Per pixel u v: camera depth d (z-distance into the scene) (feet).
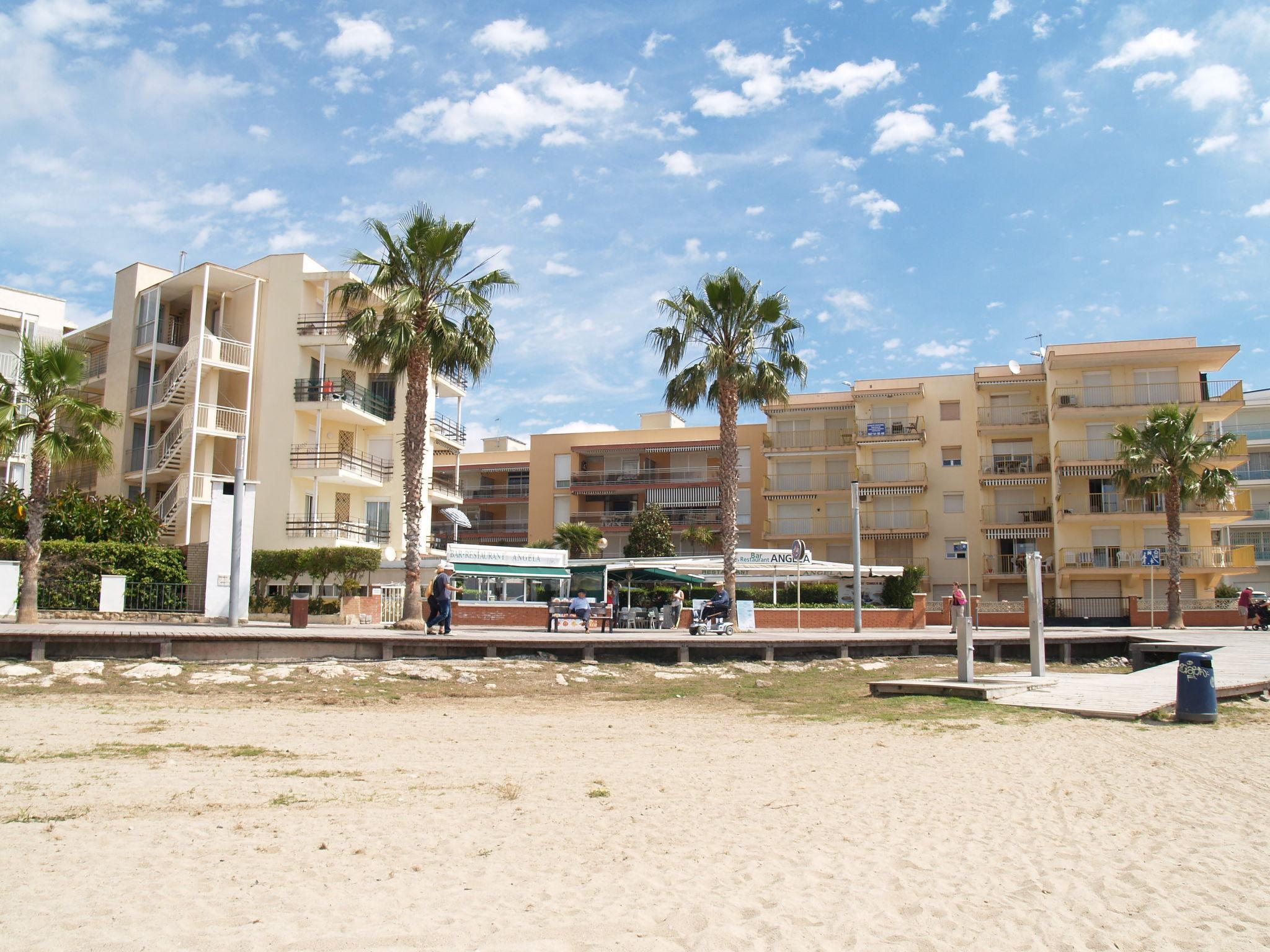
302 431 135.44
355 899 18.20
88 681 56.29
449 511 164.96
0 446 86.89
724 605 97.30
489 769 34.17
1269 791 31.48
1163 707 50.85
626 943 16.12
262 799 27.53
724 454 114.21
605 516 221.66
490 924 16.90
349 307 138.31
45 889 18.17
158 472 131.54
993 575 183.93
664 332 118.21
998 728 45.98
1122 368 178.50
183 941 15.66
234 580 83.71
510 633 86.58
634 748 40.29
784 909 18.17
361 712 51.11
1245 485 220.23
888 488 194.80
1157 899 19.36
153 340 137.59
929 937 16.90
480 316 97.04
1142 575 171.22
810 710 55.62
